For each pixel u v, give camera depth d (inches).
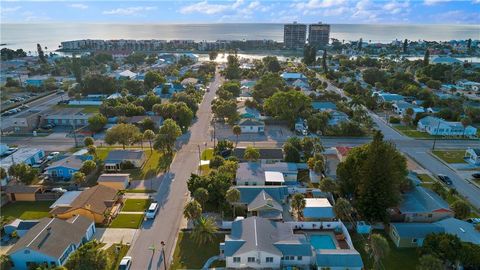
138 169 3329.2
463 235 2224.4
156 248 2213.3
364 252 2198.6
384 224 2460.6
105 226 2439.7
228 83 6382.9
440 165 3511.3
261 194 2645.2
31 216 2566.4
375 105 5546.3
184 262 2086.6
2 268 1894.7
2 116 5103.3
